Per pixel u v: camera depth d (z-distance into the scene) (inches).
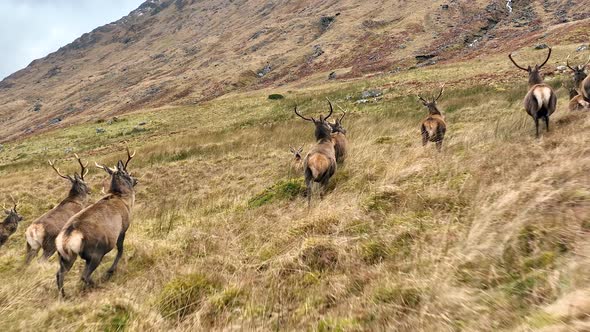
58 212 340.5
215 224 342.6
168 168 743.1
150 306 202.4
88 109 3799.2
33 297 243.0
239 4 7455.7
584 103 459.8
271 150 741.9
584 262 143.6
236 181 557.3
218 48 4662.9
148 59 5866.1
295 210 327.6
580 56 1176.8
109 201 277.4
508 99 799.7
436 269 175.2
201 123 1485.0
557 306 124.9
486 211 206.7
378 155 425.1
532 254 166.2
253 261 239.1
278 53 3516.2
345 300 176.7
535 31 2114.9
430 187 272.7
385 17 3599.9
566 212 181.3
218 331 173.3
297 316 173.9
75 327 196.1
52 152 1401.3
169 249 295.9
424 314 148.3
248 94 2204.7
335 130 448.8
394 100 1129.4
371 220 248.7
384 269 192.9
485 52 1924.2
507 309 140.0
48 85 7135.8
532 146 314.0
